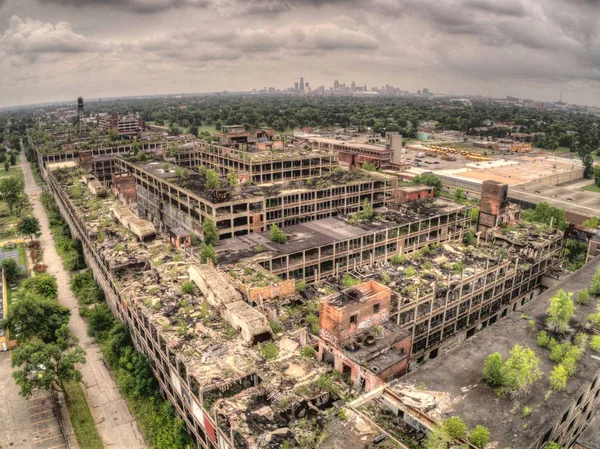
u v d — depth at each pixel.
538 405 60.44
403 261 106.44
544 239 125.00
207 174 160.25
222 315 80.00
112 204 152.38
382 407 60.34
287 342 74.06
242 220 140.38
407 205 154.25
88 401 83.62
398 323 84.94
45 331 96.19
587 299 88.12
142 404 81.56
